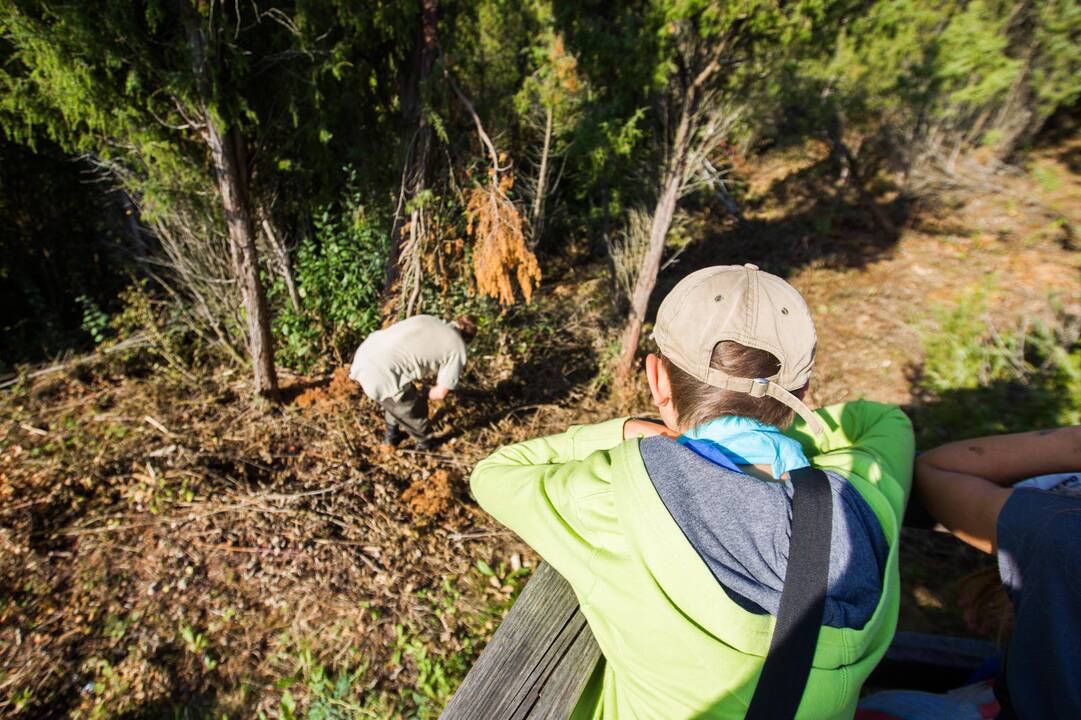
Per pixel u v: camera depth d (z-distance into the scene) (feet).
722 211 35.29
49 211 25.16
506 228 16.40
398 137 18.76
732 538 2.49
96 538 14.25
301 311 20.83
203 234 19.52
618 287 22.33
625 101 18.98
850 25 15.44
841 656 2.35
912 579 12.60
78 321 26.04
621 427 3.76
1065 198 28.53
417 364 15.37
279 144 16.99
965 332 19.72
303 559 14.02
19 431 17.52
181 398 19.08
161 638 12.32
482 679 3.31
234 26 14.17
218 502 15.31
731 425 2.83
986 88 21.61
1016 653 2.77
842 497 2.63
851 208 32.32
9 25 12.06
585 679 3.32
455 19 18.33
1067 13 22.21
